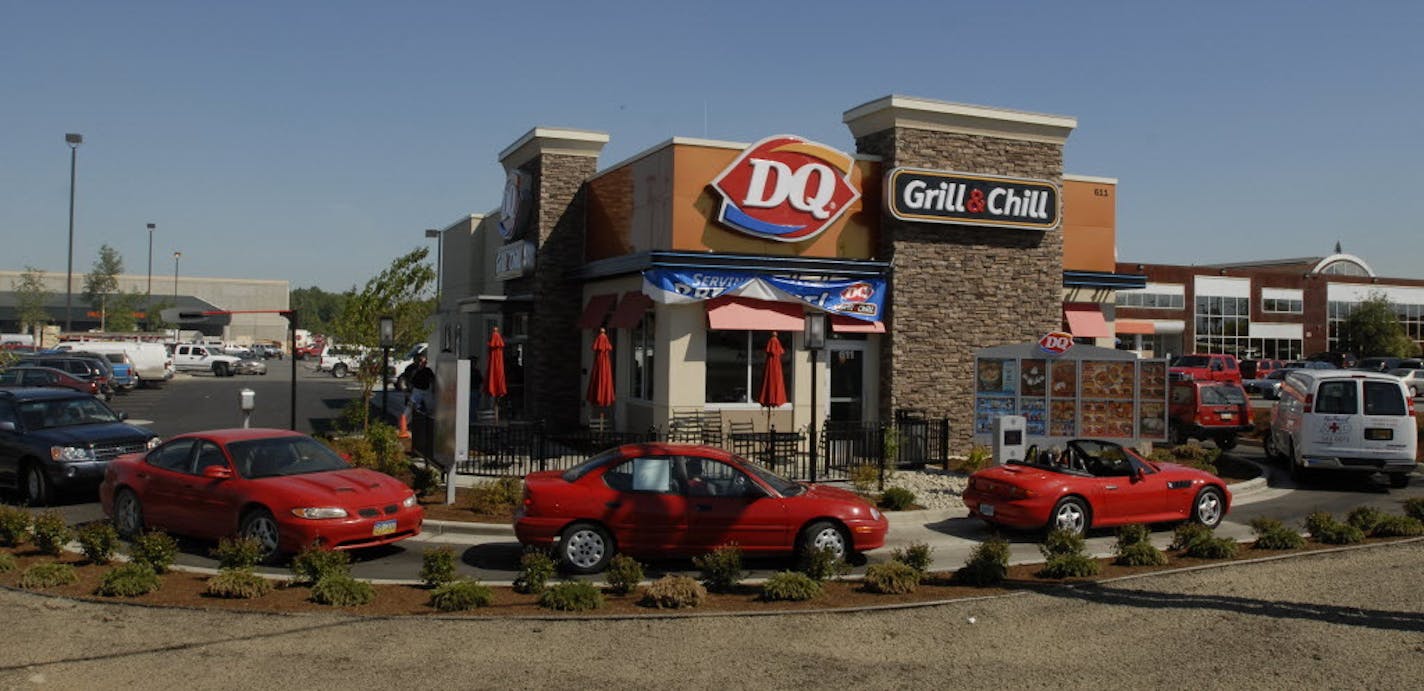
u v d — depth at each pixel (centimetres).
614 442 1988
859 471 1767
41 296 7375
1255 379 4731
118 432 1658
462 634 881
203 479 1253
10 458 1614
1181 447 2253
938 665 818
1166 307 5847
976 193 2230
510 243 2808
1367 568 1198
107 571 1100
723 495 1212
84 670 768
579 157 2598
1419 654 854
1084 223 2550
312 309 13475
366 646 841
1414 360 4875
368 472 1316
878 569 1082
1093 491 1432
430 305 2484
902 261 2202
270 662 795
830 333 2222
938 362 2241
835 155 2173
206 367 5647
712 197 2084
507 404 2728
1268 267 7788
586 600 976
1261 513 1705
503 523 1434
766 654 841
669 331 2058
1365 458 1930
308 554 1073
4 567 1079
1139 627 934
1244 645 880
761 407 2133
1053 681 782
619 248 2350
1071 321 2498
